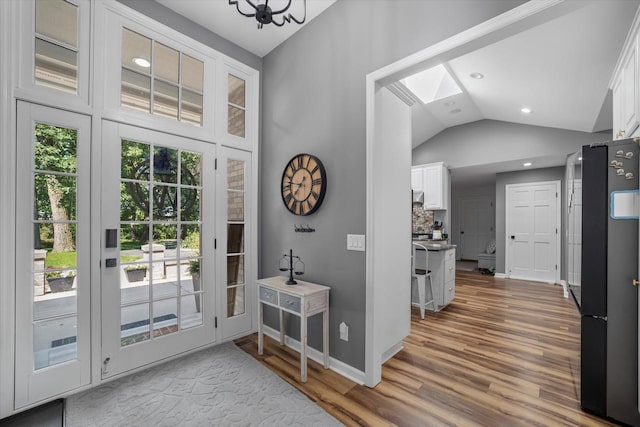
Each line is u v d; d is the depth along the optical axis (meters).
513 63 3.00
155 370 2.23
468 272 6.77
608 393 1.68
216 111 2.74
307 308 2.11
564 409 1.79
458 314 3.63
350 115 2.22
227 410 1.78
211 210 2.68
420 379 2.13
